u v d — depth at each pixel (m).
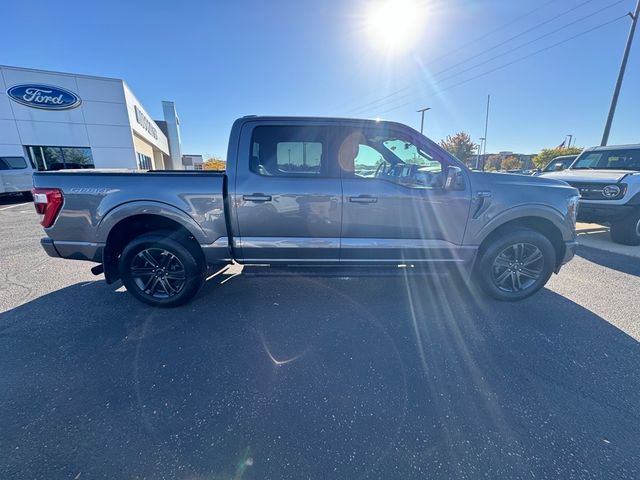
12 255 5.23
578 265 4.76
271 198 2.98
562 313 3.19
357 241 3.13
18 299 3.47
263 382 2.17
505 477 1.51
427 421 1.84
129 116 18.36
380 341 2.69
